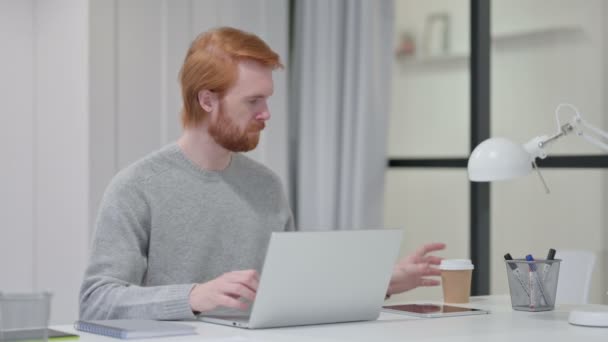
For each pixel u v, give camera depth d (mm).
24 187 3182
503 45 3801
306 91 3488
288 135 3490
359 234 1681
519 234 3750
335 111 3438
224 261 2109
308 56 3492
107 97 2957
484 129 3379
